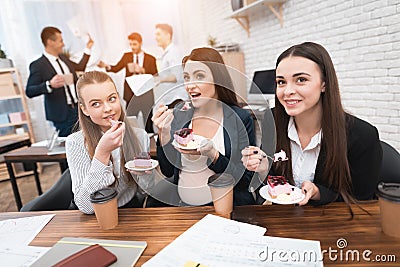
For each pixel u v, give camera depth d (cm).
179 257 63
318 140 93
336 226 71
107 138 82
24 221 85
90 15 388
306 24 252
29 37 365
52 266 61
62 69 309
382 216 66
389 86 191
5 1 365
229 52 360
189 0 442
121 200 101
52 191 134
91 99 88
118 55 413
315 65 79
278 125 97
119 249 67
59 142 226
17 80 368
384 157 111
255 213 80
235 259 61
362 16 199
